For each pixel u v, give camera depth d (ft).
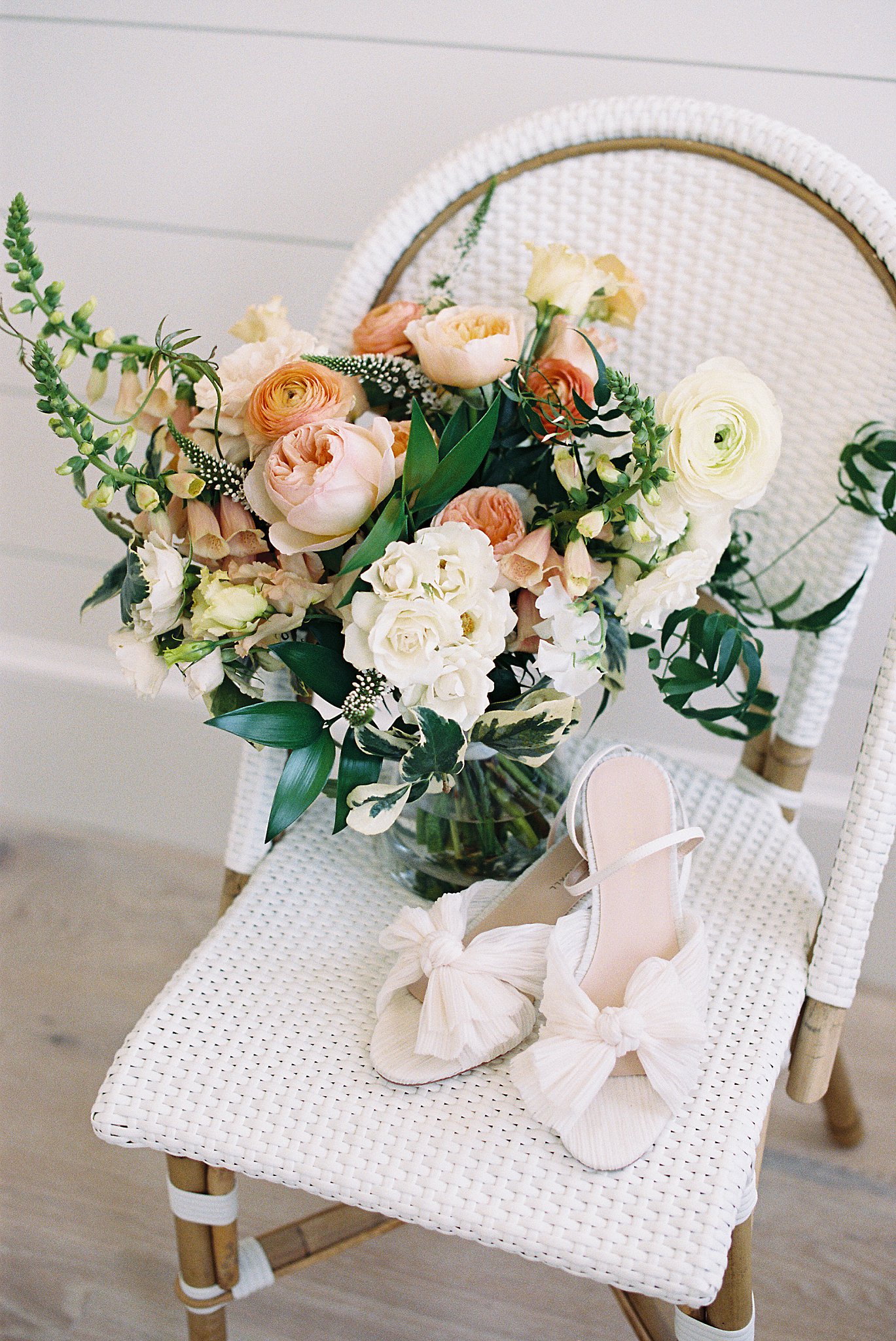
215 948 2.33
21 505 4.25
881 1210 3.38
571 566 1.89
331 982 2.26
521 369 2.08
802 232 2.38
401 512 1.85
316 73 3.30
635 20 3.03
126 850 4.80
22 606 4.50
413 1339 3.08
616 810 2.44
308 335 2.19
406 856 2.48
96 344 1.95
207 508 1.95
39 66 3.49
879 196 2.29
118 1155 3.59
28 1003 4.08
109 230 3.70
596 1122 1.93
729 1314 2.00
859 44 2.91
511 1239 1.82
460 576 1.80
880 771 2.22
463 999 2.04
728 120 2.39
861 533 2.50
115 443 1.90
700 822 2.66
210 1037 2.13
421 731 1.87
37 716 4.66
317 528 1.84
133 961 4.27
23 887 4.60
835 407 2.43
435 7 3.13
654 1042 1.96
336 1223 2.71
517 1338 3.08
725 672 2.17
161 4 3.30
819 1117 3.69
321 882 2.53
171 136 3.50
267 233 3.58
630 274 2.31
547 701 2.06
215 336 3.80
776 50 2.98
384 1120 1.98
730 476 1.94
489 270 2.62
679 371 2.59
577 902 2.39
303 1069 2.07
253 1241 2.64
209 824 4.71
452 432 1.97
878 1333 3.05
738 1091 2.01
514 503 1.96
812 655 2.73
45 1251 3.29
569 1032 1.99
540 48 3.12
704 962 2.15
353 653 1.84
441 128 3.29
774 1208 3.38
